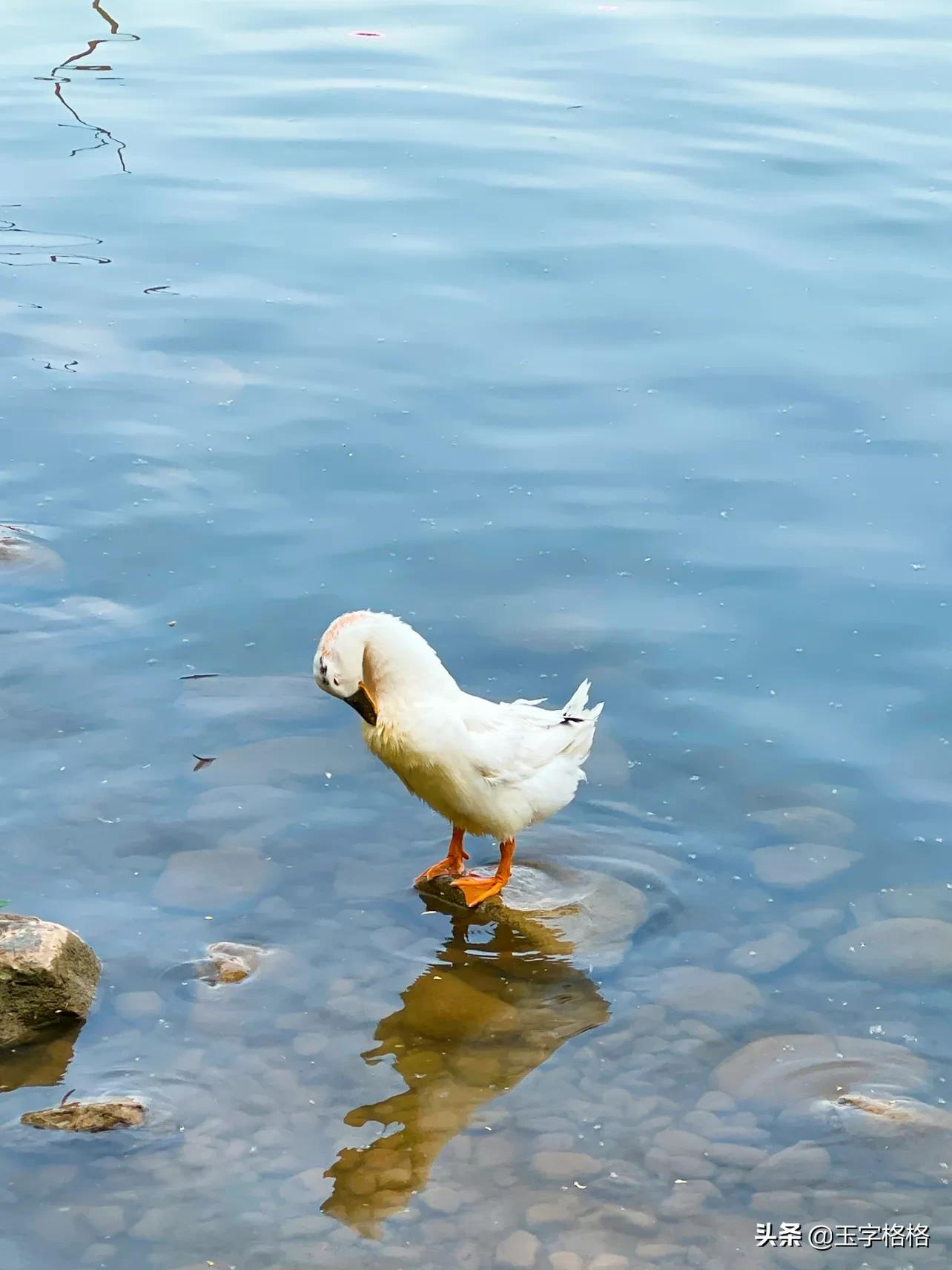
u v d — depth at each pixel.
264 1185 5.70
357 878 6.20
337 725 6.52
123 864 6.18
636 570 6.91
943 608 6.78
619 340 7.81
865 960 6.03
